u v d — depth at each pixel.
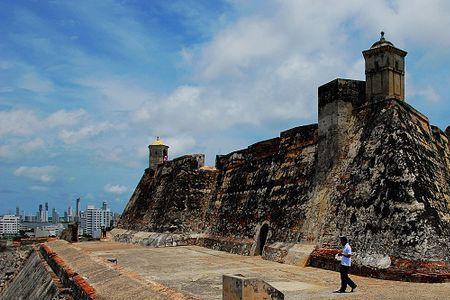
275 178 25.86
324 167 21.25
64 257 24.64
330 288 13.90
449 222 17.34
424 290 12.80
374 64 20.50
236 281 9.46
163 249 30.77
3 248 47.28
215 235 31.38
